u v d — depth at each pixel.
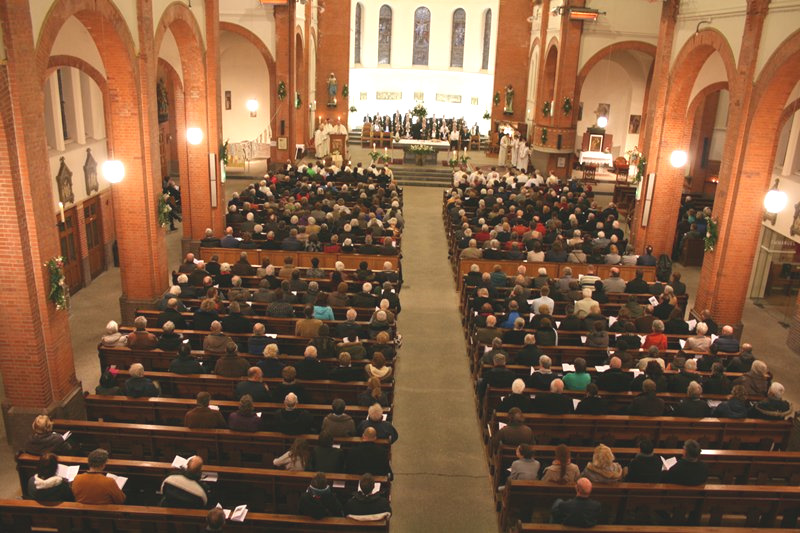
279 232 18.58
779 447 10.04
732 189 15.29
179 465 8.11
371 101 43.12
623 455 9.06
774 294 19.44
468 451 11.05
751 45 14.63
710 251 16.05
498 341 11.55
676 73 19.28
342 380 10.70
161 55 18.58
